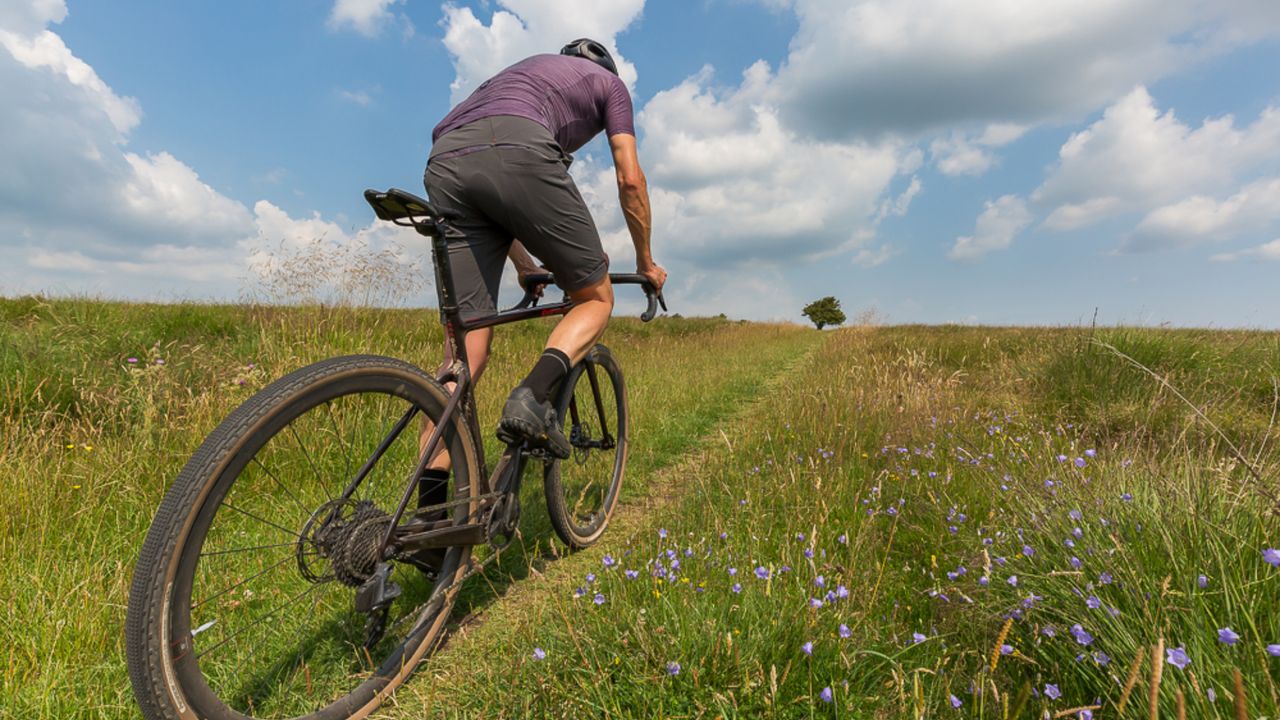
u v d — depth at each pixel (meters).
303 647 1.79
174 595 1.21
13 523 2.27
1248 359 5.64
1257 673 1.15
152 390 3.50
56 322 5.34
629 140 2.18
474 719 1.50
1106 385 4.86
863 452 3.60
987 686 1.41
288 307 6.00
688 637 1.52
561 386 2.34
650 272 2.47
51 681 1.54
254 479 2.18
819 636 1.54
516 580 2.32
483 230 2.02
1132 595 1.42
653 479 3.83
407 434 1.96
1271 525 1.56
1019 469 2.82
